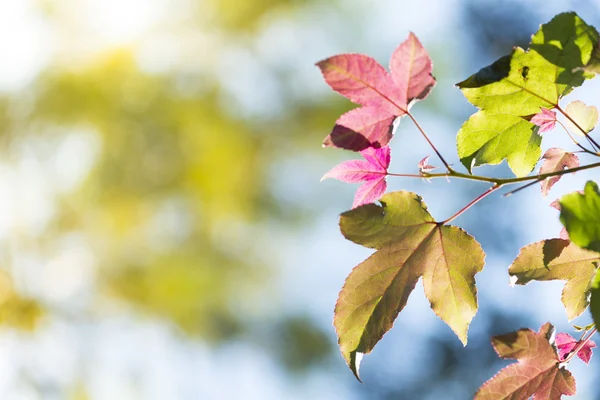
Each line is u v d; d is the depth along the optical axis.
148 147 8.84
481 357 8.72
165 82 9.14
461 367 8.82
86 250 8.69
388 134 1.16
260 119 9.38
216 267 9.08
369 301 1.15
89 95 8.79
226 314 9.10
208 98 9.21
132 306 8.84
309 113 9.19
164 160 8.87
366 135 1.16
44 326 7.66
